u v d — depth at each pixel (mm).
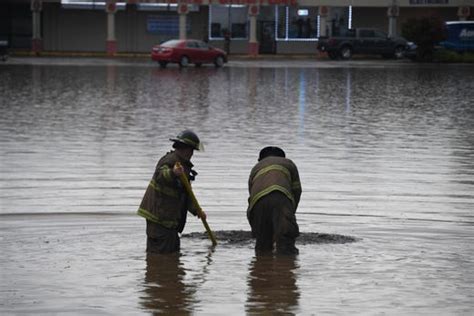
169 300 11305
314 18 85188
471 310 10930
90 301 11242
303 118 31359
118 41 84562
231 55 83625
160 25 84438
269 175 13625
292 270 12656
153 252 13570
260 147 24234
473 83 49344
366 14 85562
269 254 13523
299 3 82938
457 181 19656
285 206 13438
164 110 33281
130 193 17984
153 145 24391
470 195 18109
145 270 12633
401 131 28078
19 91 40719
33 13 80062
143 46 84812
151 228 13625
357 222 15711
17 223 15352
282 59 79188
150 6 83875
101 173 20172
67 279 12164
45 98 37531
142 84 46219
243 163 21578
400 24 85938
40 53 79562
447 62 75188
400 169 21125
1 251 13570
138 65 66812
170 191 13555
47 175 19906
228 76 54125
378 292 11648
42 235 14570
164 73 56500
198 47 65938
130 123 29188
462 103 37625
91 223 15438
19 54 78625
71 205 16844
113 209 16547
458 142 25734
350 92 42656
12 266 12750
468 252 13695
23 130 27266
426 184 19297
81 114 31672
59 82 46594
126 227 15188
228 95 40125
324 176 20109
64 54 80188
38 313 10758
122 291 11680
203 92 41625
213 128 28172
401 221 15789
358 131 27984
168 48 64875
